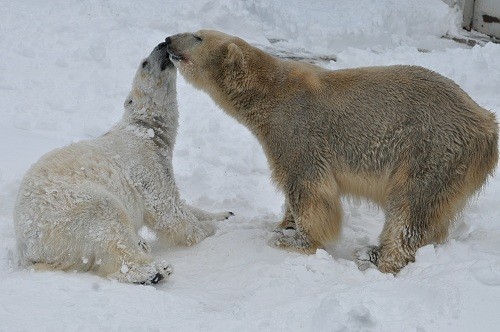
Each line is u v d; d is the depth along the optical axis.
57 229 11.84
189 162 18.89
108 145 13.41
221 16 27.97
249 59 13.69
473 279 10.36
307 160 13.16
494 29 30.89
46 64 23.27
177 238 13.98
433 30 30.58
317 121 13.12
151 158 13.74
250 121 13.80
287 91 13.45
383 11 29.61
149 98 13.98
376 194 13.07
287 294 11.19
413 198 12.39
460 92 12.70
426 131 12.37
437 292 9.98
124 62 23.67
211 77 14.06
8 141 18.39
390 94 12.77
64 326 9.64
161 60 13.91
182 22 27.08
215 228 14.68
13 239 13.69
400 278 11.13
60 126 20.09
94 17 26.39
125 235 11.98
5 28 25.00
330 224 13.34
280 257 13.12
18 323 9.75
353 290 10.67
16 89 21.78
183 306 10.70
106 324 9.74
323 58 26.67
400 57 25.73
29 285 10.93
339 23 28.84
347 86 13.16
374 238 14.95
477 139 12.32
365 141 12.81
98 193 12.06
